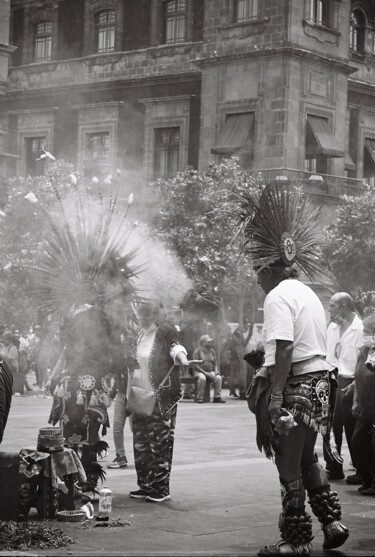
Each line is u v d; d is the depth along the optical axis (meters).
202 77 39.81
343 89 39.88
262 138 37.94
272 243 6.98
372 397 9.18
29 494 7.66
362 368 9.27
